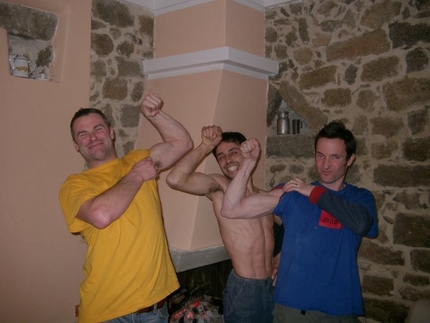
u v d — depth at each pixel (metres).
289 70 2.85
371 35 2.48
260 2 2.89
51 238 2.33
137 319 1.63
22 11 2.33
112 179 1.73
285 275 1.71
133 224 1.65
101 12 2.63
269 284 1.99
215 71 2.60
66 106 2.40
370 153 2.47
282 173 2.89
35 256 2.26
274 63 2.86
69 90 2.42
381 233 2.42
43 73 2.44
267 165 2.98
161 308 1.71
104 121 1.83
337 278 1.65
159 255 1.71
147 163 1.70
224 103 2.61
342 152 1.71
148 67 2.86
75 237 2.45
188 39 2.76
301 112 2.80
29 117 2.22
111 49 2.70
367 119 2.49
